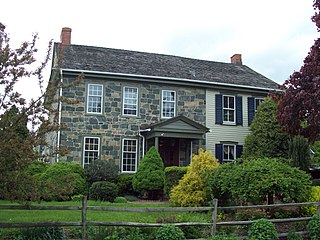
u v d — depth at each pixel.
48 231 7.25
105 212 11.11
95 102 18.72
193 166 11.80
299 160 16.66
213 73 22.44
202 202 11.30
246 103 21.94
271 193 9.61
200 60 24.34
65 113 18.12
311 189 10.22
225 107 21.52
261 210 10.25
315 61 10.83
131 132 19.19
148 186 16.67
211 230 8.36
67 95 18.17
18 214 10.64
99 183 15.24
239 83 21.75
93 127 18.52
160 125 18.30
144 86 19.77
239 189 9.61
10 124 6.78
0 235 7.25
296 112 10.98
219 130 21.03
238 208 8.69
